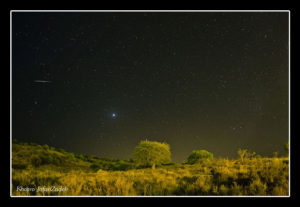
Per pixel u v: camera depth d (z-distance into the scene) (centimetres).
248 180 761
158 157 1788
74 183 794
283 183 687
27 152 2269
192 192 676
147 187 750
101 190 720
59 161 2216
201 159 1764
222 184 746
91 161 2775
